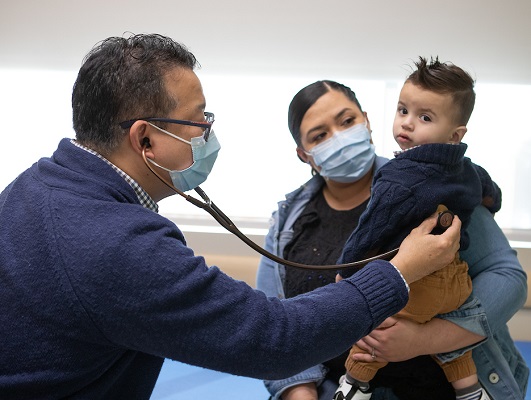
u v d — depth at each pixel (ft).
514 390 5.10
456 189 4.62
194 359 3.50
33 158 10.53
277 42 9.85
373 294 3.77
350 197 5.80
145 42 3.96
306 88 5.82
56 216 3.53
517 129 9.98
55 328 3.45
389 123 10.16
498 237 5.18
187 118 3.93
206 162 4.17
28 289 3.48
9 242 3.61
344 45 9.77
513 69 9.59
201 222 10.71
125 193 3.78
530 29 9.43
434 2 9.50
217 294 3.52
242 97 10.28
